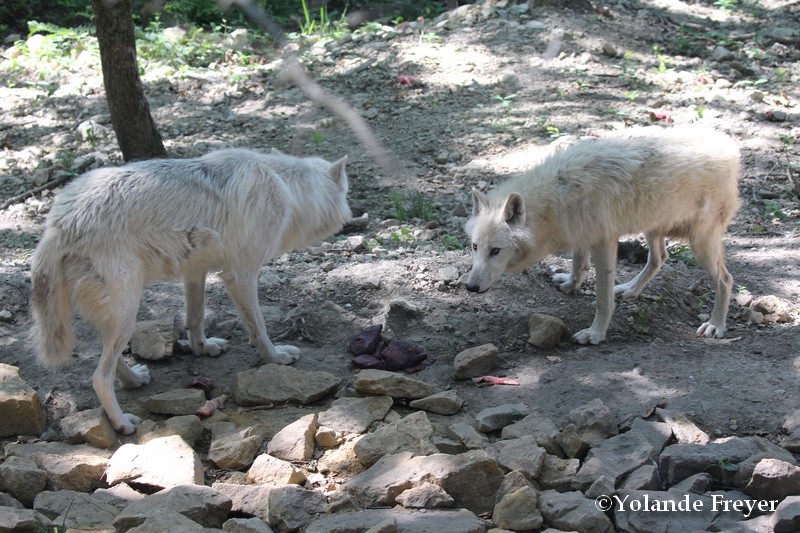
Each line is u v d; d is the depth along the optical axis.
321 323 5.81
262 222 4.94
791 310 6.11
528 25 12.49
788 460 4.20
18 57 12.39
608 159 5.42
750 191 8.32
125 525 3.77
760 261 6.97
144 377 5.13
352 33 13.27
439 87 10.91
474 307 5.96
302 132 9.90
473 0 14.67
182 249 4.71
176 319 5.84
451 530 3.72
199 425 4.70
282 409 4.94
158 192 4.62
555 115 9.95
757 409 4.64
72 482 4.27
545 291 6.25
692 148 5.59
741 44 12.31
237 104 10.88
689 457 4.19
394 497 4.06
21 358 5.36
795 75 11.33
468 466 4.07
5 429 4.70
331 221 5.54
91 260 4.42
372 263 6.57
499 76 11.09
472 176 8.80
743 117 9.88
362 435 4.64
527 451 4.27
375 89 11.01
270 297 6.16
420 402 4.88
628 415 4.64
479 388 5.11
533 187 5.49
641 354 5.36
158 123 10.34
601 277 5.52
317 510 3.98
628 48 12.02
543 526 3.93
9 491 4.18
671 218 5.59
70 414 4.86
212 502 3.92
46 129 10.27
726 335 5.79
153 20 13.55
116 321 4.51
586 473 4.15
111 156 9.41
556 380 5.09
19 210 8.35
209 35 12.83
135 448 4.33
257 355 5.46
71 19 14.29
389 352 5.35
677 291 6.41
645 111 10.01
